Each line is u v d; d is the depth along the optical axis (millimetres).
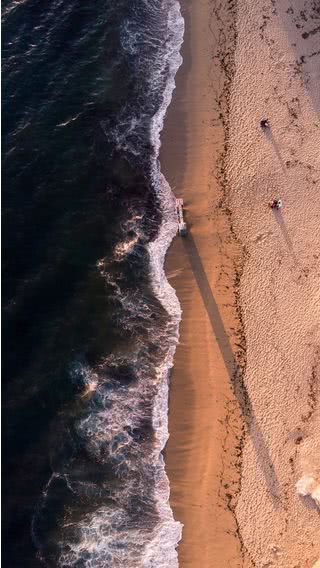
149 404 20531
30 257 21719
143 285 21875
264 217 22234
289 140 23062
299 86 23719
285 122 23312
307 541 19016
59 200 22578
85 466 19719
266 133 23188
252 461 19734
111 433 20109
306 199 22391
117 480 19656
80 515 19203
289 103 23531
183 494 19609
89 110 23891
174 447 20094
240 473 19641
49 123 23594
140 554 18906
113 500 19438
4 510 18984
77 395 20359
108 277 21828
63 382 20438
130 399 20531
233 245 22016
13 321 20797
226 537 19125
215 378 20656
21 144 23156
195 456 19969
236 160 22938
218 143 23250
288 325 21062
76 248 22078
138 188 23016
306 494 19266
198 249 22125
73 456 19781
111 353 21000
